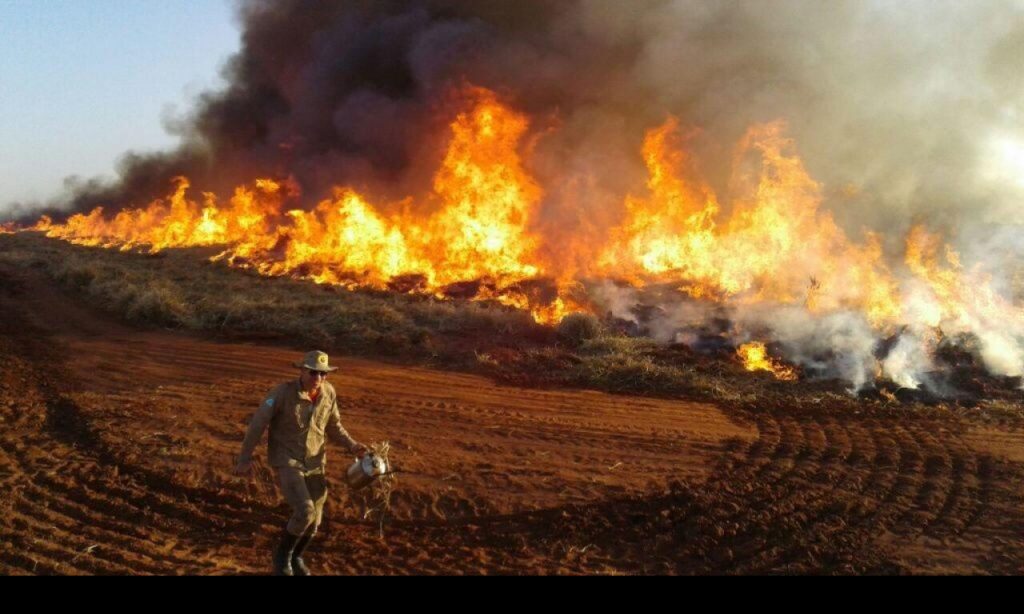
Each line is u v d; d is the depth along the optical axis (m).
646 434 9.20
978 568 6.04
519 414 9.92
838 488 7.64
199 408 9.81
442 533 6.58
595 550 6.32
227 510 6.85
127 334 14.85
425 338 13.83
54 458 7.92
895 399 10.89
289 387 5.49
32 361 12.23
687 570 6.00
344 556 6.09
